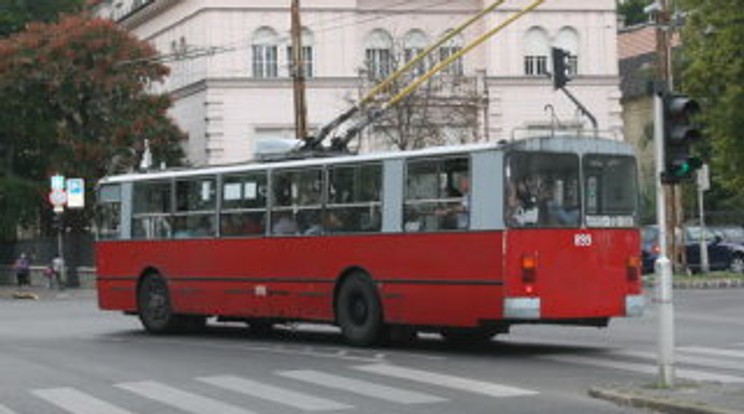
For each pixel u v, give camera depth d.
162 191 21.16
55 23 48.50
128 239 21.80
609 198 16.31
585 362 15.09
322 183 18.08
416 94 47.12
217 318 20.78
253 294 19.20
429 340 18.69
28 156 50.28
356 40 52.59
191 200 20.55
